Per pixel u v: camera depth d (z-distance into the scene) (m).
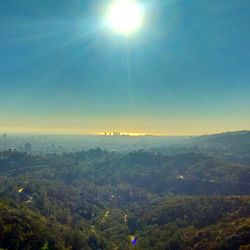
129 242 135.75
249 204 130.12
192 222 134.75
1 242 98.69
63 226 135.88
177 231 127.56
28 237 105.50
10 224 106.00
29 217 119.69
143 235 137.88
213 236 107.19
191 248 106.38
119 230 147.88
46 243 103.88
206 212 137.25
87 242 127.81
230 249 95.44
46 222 127.38
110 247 127.81
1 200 137.75
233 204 135.00
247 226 101.75
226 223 117.25
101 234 144.88
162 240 123.56
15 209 127.38
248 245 88.12
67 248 112.69
